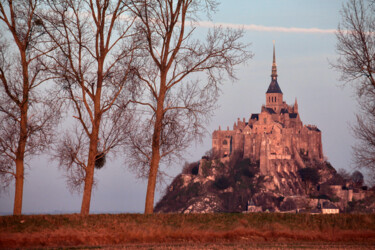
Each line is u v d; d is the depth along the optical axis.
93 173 102.88
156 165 105.00
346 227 95.38
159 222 95.19
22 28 103.12
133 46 104.81
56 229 87.75
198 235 90.12
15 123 101.81
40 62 101.31
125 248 76.50
